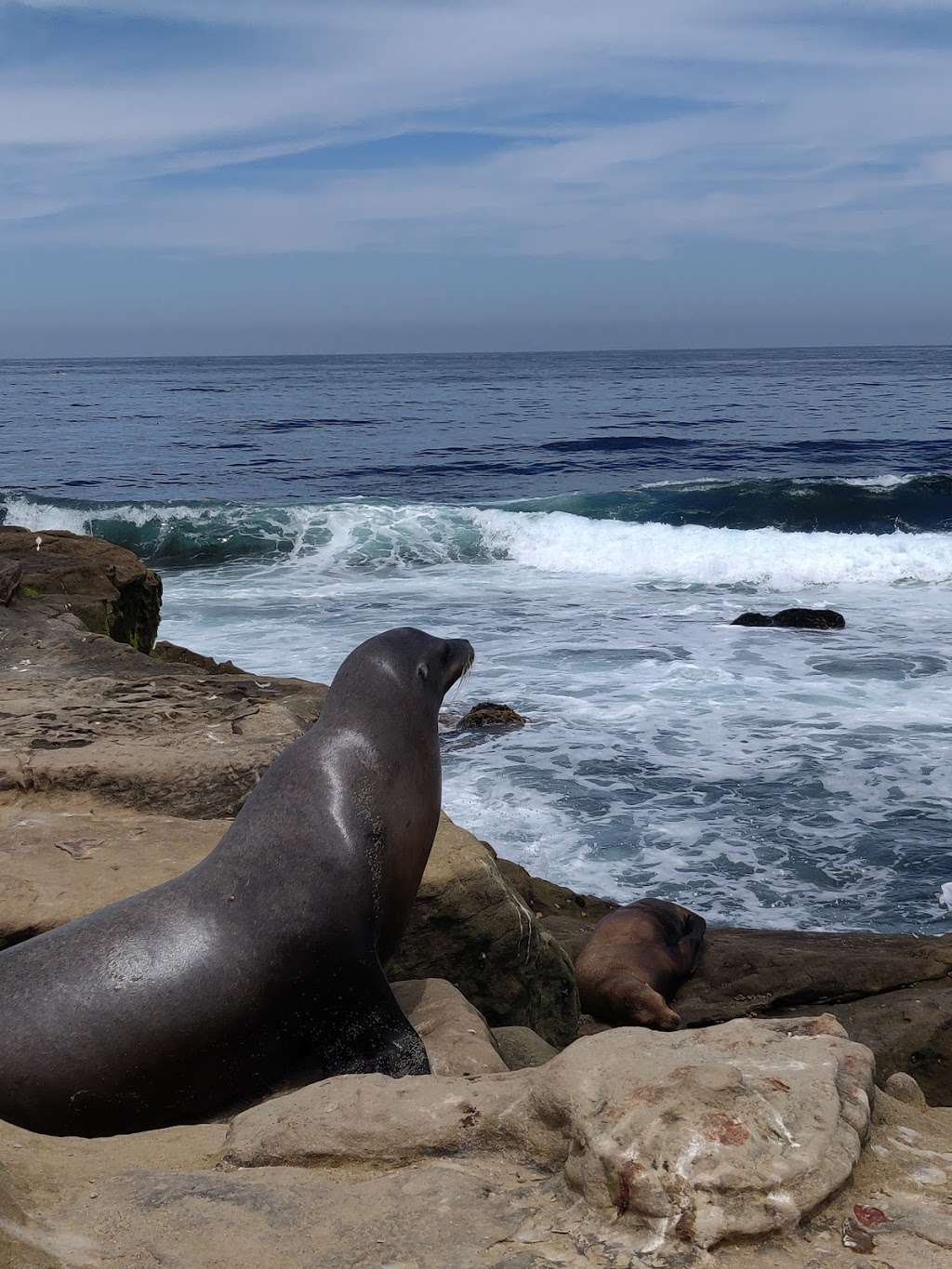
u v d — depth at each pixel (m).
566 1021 5.97
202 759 6.32
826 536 23.94
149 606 14.96
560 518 25.91
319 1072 4.18
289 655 16.59
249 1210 2.46
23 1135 2.97
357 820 4.30
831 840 10.07
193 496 36.44
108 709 7.46
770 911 8.91
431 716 4.80
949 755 12.05
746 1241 2.20
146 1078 3.92
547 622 18.64
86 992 3.92
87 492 37.41
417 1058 4.08
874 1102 2.71
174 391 100.75
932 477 31.19
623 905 8.79
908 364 174.88
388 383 114.06
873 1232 2.24
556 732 12.96
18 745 6.67
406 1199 2.45
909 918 8.75
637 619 18.84
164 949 4.00
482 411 69.38
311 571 23.94
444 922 5.41
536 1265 2.20
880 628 17.98
